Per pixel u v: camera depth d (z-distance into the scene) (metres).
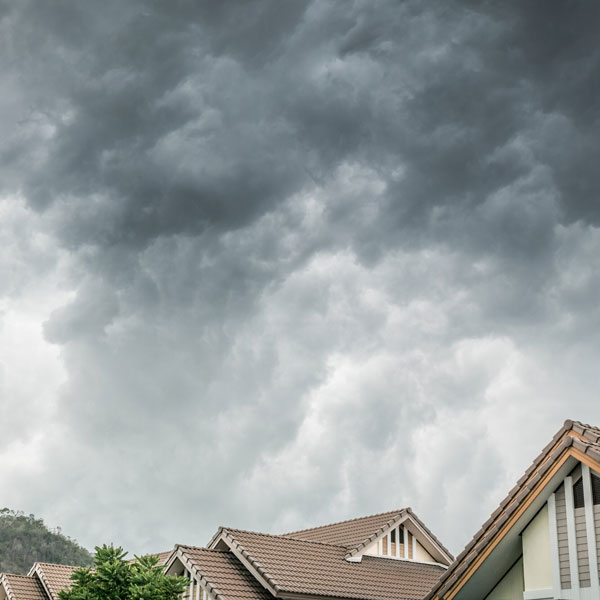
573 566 15.80
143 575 22.91
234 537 27.44
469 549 17.47
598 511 15.74
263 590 25.77
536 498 16.56
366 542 30.38
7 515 133.25
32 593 36.66
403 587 28.86
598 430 16.91
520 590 17.39
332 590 26.16
